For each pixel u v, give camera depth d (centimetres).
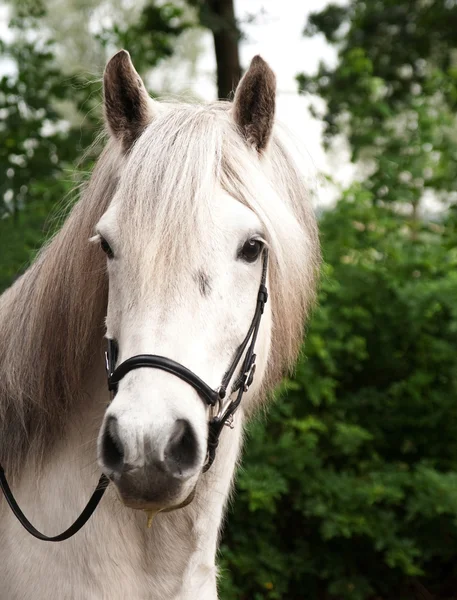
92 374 181
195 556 180
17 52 431
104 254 175
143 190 152
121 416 138
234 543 369
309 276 195
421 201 435
